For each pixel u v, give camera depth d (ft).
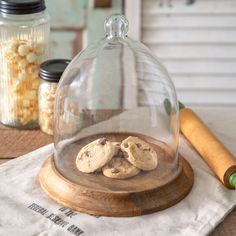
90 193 3.19
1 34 4.18
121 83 3.94
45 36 4.29
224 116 4.47
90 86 3.89
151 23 6.79
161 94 3.81
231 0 6.68
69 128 3.74
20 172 3.56
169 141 3.67
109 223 3.07
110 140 3.70
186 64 6.97
